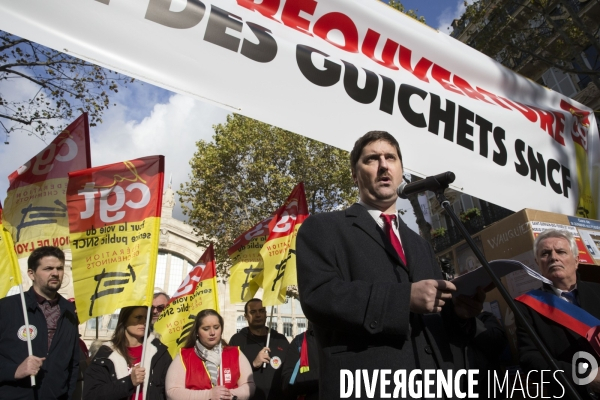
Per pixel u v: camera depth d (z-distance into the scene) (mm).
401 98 2832
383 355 1342
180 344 5164
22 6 1782
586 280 2777
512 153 3318
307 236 1613
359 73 2689
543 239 2639
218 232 17266
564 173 3670
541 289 2518
